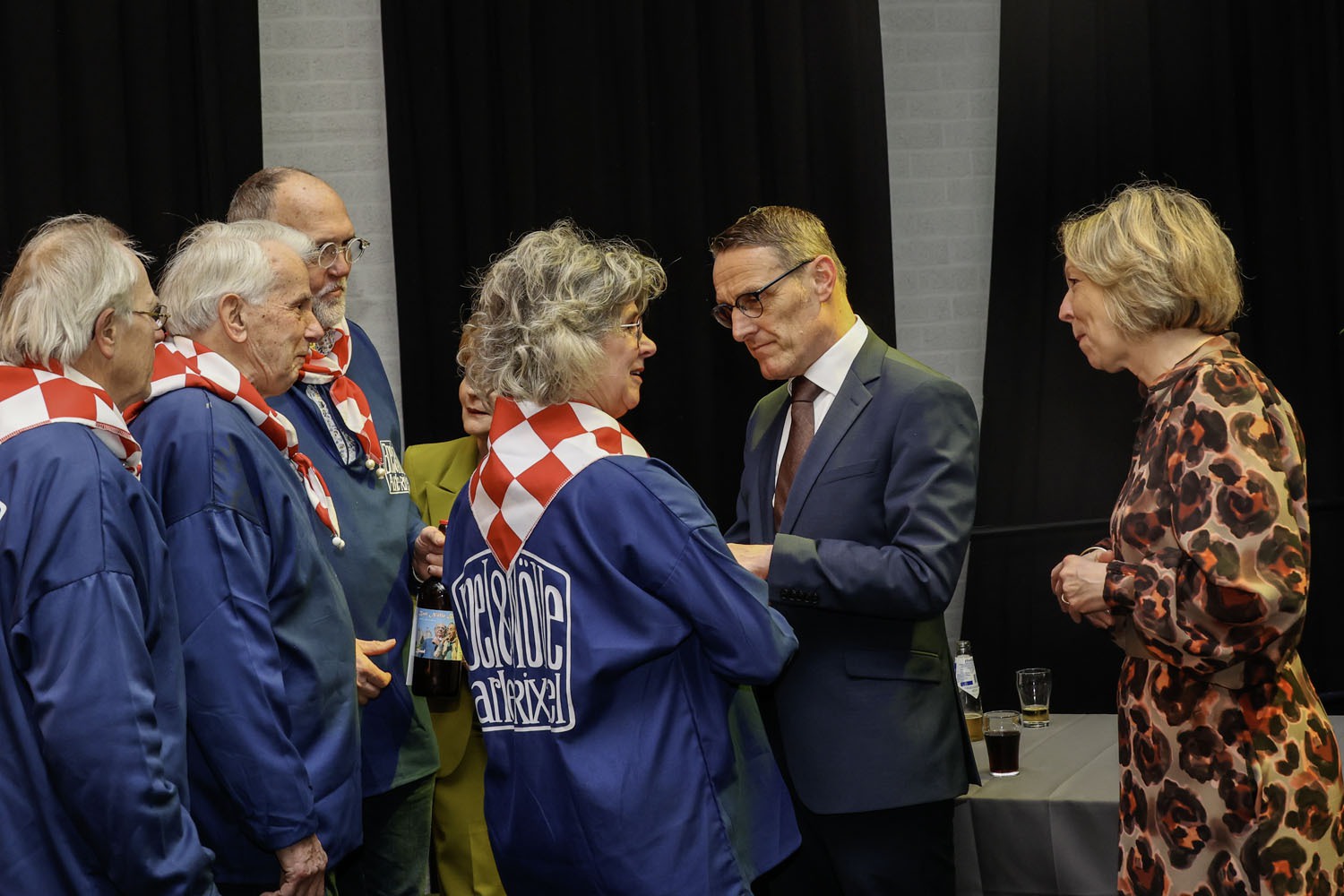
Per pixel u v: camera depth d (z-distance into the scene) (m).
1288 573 1.73
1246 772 1.77
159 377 1.90
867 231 4.73
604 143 4.67
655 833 1.67
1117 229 1.93
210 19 4.39
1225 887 1.79
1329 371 4.77
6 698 1.51
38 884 1.50
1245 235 4.81
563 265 1.76
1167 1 4.79
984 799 2.57
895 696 2.31
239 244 2.03
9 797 1.51
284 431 2.02
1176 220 1.91
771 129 4.72
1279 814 1.76
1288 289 4.78
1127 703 1.91
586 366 1.74
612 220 4.68
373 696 2.18
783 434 2.55
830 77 4.73
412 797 2.38
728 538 2.62
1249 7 4.77
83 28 4.33
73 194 4.36
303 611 1.93
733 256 2.40
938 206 5.06
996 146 4.92
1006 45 4.83
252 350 2.01
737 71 4.71
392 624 2.31
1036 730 3.09
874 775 2.28
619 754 1.68
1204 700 1.80
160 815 1.50
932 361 5.06
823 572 2.22
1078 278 2.00
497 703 1.78
